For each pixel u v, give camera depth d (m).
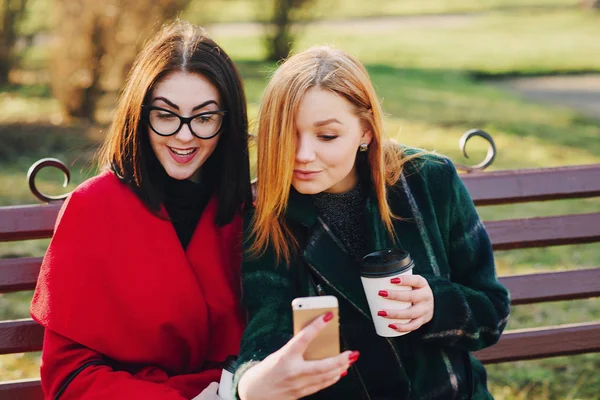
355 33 18.47
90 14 8.15
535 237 2.69
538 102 10.89
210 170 2.21
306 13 13.59
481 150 7.86
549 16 21.72
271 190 1.91
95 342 2.09
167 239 2.12
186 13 8.15
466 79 12.77
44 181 6.37
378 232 2.00
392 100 10.40
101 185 2.12
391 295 1.78
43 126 8.16
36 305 2.10
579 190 2.71
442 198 2.07
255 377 1.69
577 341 2.70
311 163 1.88
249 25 19.75
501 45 16.52
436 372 2.01
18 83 10.43
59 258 2.08
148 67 2.05
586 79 12.80
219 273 2.18
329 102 1.85
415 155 2.08
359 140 1.93
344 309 2.00
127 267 2.09
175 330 2.14
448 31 18.94
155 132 2.04
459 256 2.09
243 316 2.21
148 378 2.11
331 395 1.99
